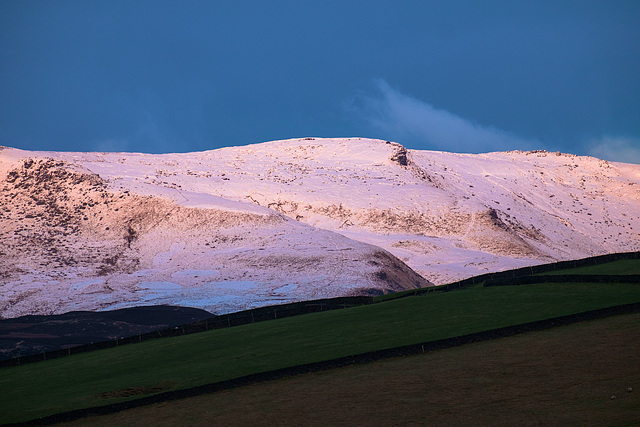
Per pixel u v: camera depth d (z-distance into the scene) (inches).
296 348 7519.7
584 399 4687.5
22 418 6156.5
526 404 4773.6
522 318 7283.5
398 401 5221.5
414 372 5871.1
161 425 5428.2
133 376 7391.7
